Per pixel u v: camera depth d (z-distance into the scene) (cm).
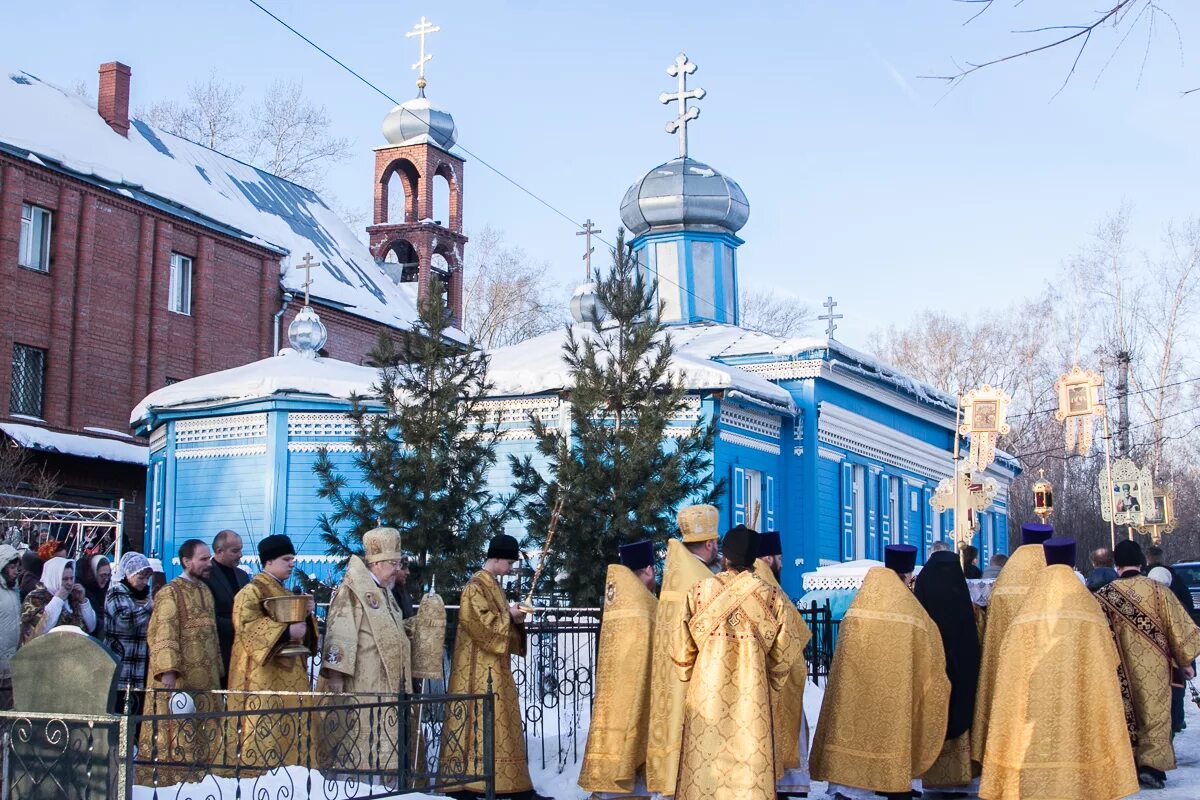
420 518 1518
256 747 962
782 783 1009
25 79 3666
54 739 765
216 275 3806
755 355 2727
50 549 1358
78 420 3322
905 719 1009
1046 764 961
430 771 1081
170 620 1012
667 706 968
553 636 1386
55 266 3309
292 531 2322
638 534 1481
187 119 5688
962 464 2828
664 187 3269
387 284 4747
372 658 1039
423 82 4925
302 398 2339
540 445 1551
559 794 1094
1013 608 1089
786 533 2645
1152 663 1155
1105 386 4928
